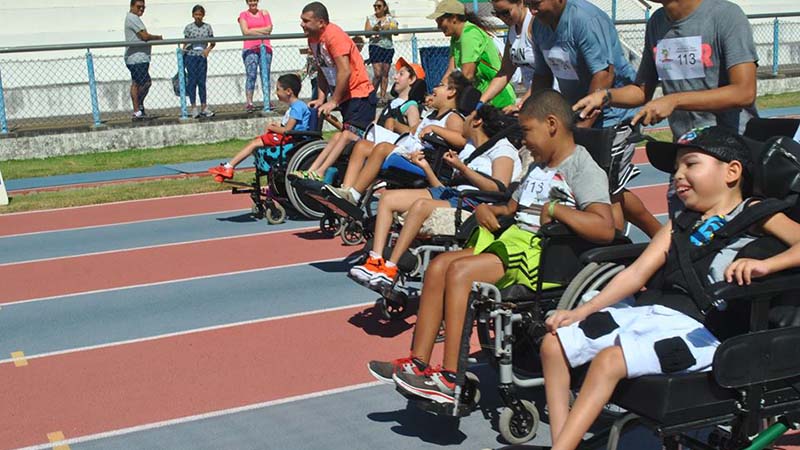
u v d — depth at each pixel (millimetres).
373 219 7664
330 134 17656
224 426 5379
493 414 5316
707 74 5270
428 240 6566
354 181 8055
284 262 9148
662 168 4375
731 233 3910
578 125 5902
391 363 5191
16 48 16109
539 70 6738
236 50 18453
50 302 8180
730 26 5109
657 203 11109
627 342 3760
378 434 5156
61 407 5773
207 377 6156
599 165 5082
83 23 21688
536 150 5043
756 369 3707
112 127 17031
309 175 9078
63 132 16797
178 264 9297
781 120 4887
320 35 10156
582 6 6113
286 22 23000
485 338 5066
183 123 17344
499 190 6188
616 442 3721
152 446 5160
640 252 4617
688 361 3764
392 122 9367
